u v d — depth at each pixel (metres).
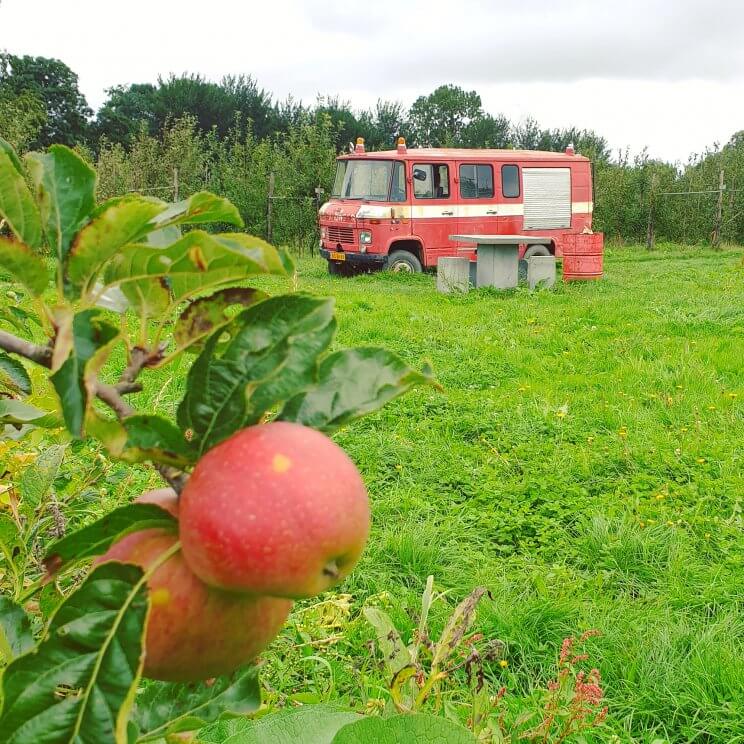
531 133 53.28
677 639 3.81
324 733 1.33
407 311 13.67
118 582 0.70
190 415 0.74
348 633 3.51
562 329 12.18
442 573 4.57
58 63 52.12
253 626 0.75
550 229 20.78
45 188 0.74
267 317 0.75
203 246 0.71
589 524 5.12
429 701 2.17
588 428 7.32
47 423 0.98
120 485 2.19
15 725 0.65
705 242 31.59
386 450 6.48
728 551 4.82
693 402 7.86
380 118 63.38
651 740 3.22
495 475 6.02
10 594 1.47
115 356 6.56
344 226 19.47
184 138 27.08
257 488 0.63
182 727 1.01
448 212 19.55
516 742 2.66
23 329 1.43
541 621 3.97
